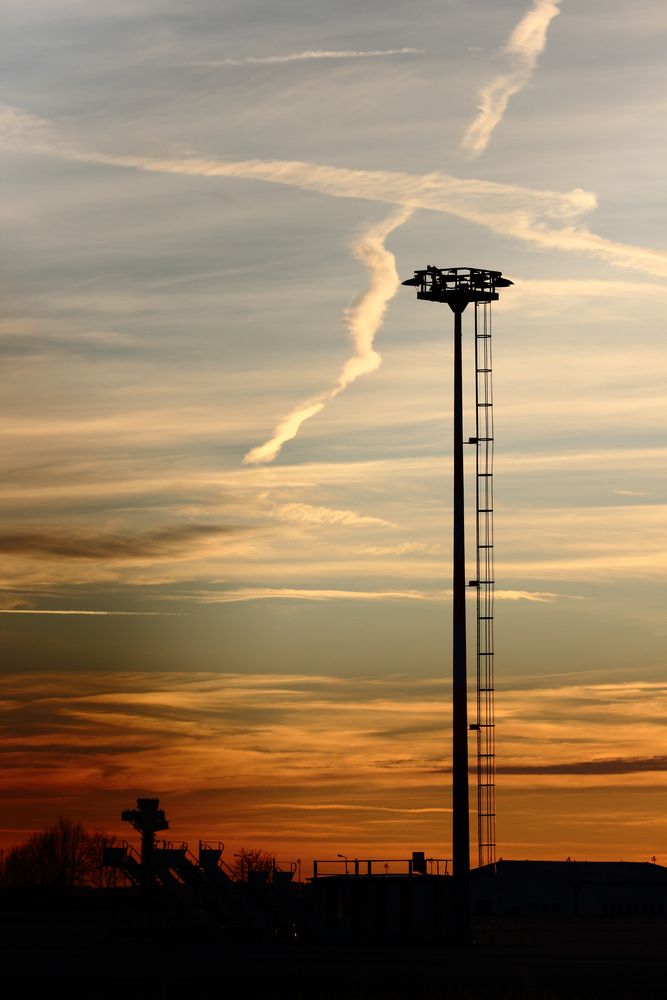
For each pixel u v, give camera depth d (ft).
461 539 573.33
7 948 510.58
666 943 588.09
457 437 579.48
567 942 593.42
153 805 564.71
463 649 566.36
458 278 588.09
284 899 557.74
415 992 346.33
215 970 405.39
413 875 561.02
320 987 356.38
